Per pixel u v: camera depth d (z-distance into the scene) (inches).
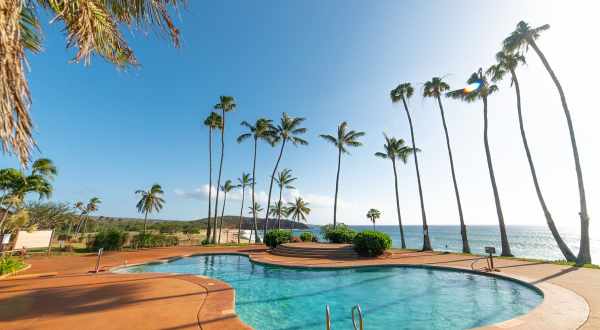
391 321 299.4
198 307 288.8
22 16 144.7
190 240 1304.1
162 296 331.0
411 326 284.0
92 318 255.6
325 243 959.6
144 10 169.5
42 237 746.8
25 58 118.7
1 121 107.1
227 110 1425.9
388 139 1162.6
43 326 236.1
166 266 662.5
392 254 784.9
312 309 343.3
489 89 866.8
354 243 743.1
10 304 299.1
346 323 295.1
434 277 503.2
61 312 272.7
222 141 1398.9
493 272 479.5
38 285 390.3
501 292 394.0
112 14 169.5
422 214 965.2
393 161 1145.4
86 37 155.3
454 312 323.3
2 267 460.8
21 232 698.2
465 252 849.5
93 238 938.1
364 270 569.0
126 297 326.6
